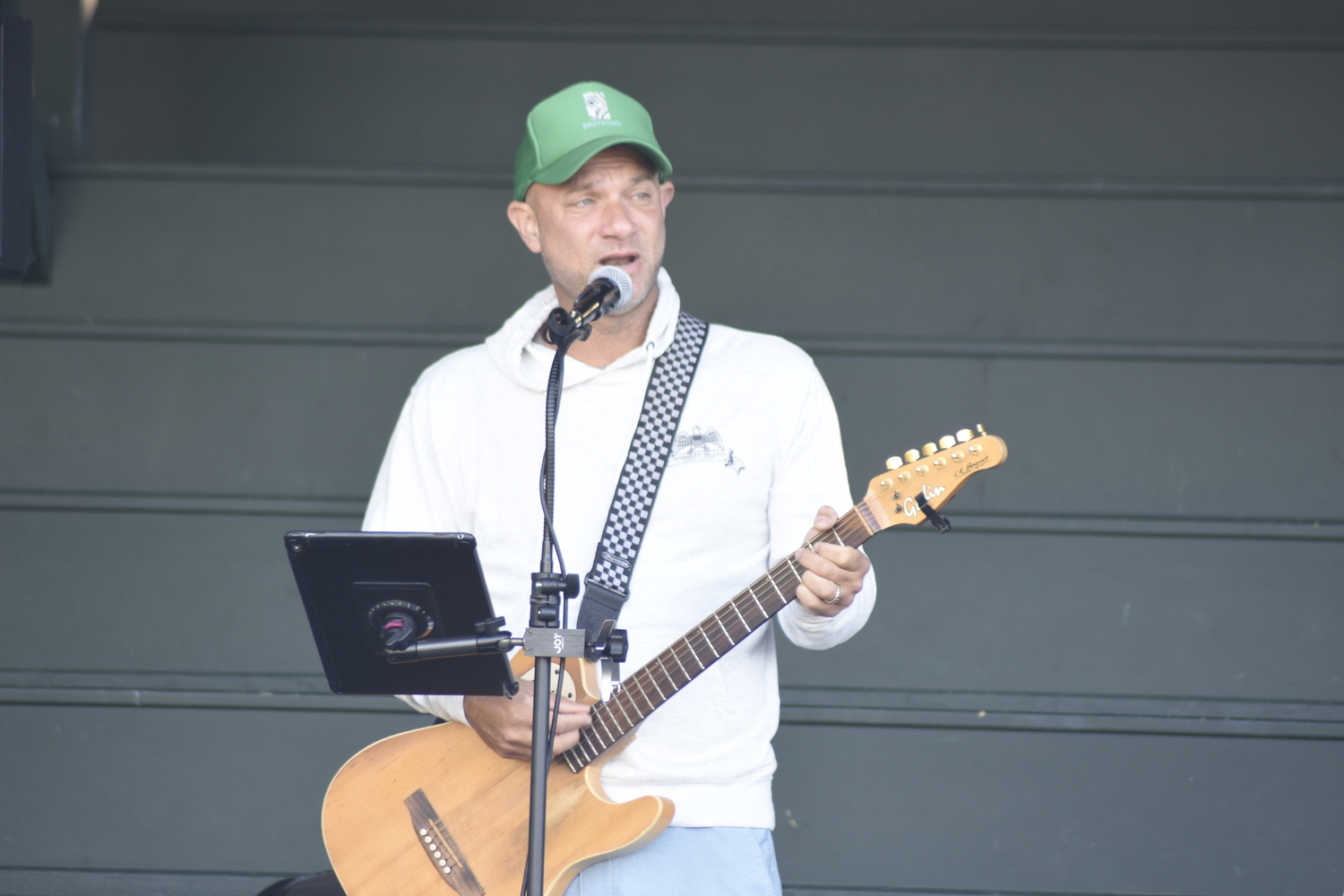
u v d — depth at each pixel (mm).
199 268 9297
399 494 6715
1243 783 8688
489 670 5391
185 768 8867
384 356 9180
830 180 9219
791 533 6266
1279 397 8906
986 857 8719
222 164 9281
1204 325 9125
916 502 5852
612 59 9867
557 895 5965
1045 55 9625
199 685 8859
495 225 9336
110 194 9266
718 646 5930
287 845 8844
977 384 9031
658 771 6074
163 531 9023
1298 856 8625
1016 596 8891
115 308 9258
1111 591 8867
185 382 9141
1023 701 8742
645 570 6207
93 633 8969
